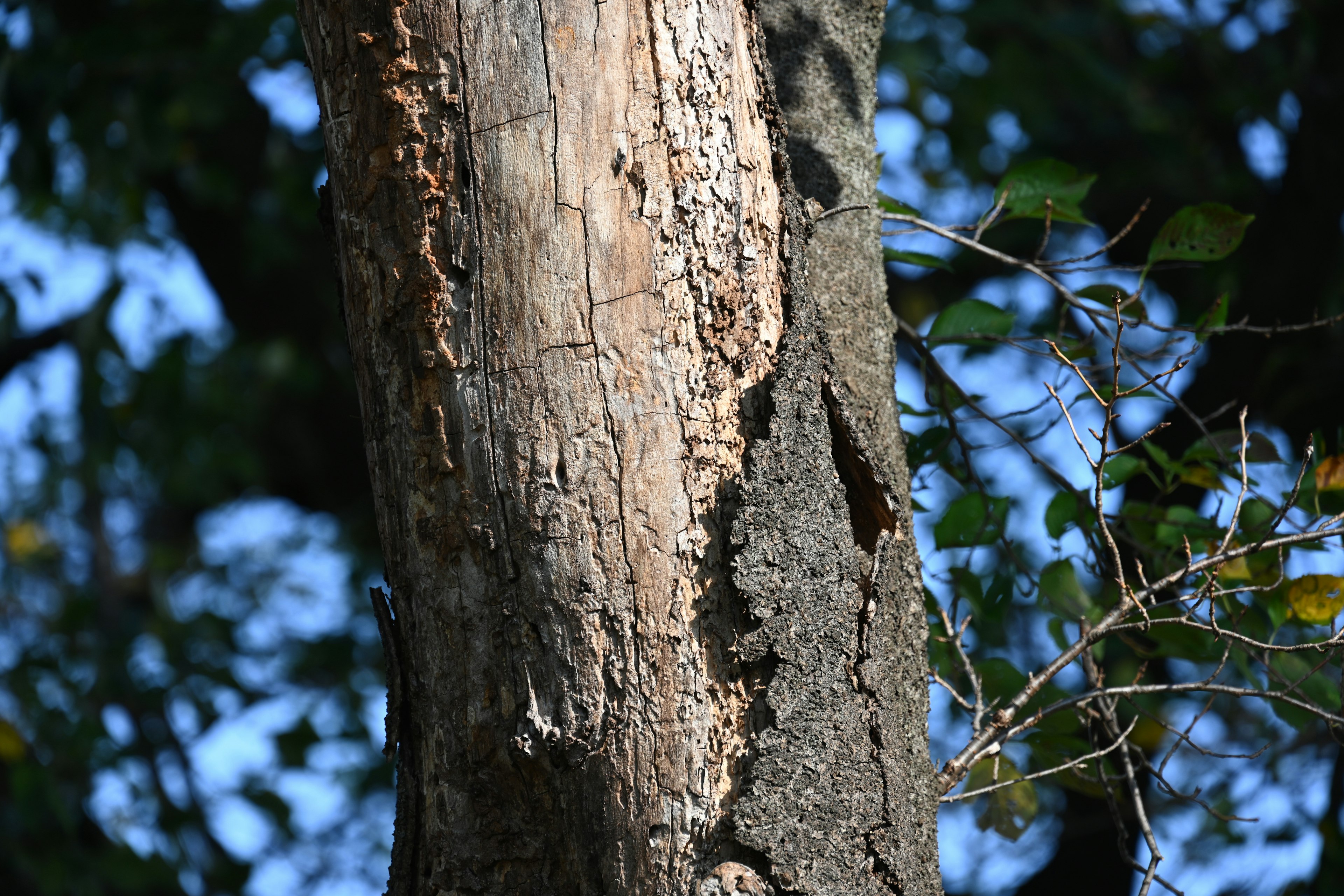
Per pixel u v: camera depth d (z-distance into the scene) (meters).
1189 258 3.98
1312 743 4.76
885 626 3.68
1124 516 4.05
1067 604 4.02
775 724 3.62
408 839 3.65
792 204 3.68
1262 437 4.00
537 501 3.62
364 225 3.65
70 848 5.34
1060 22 6.21
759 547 3.63
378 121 3.64
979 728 3.85
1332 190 5.30
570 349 3.62
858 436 3.68
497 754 3.63
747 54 3.67
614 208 3.63
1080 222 4.04
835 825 3.62
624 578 3.62
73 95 5.09
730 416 3.64
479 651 3.63
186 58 5.18
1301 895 4.69
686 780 3.62
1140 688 3.83
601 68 3.63
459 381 3.63
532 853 3.63
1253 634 4.03
